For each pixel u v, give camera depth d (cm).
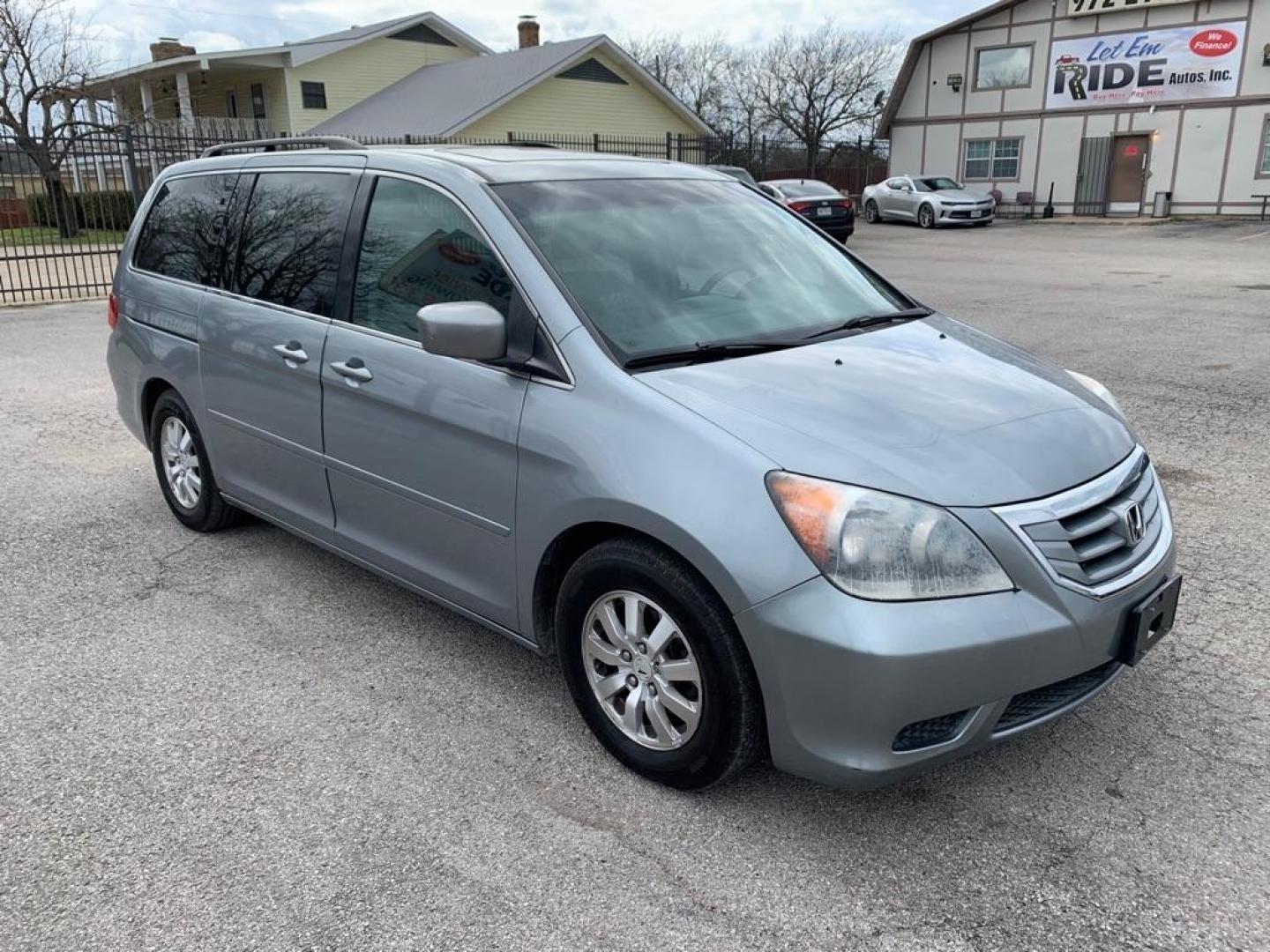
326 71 3281
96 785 283
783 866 250
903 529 232
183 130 2952
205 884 244
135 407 494
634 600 272
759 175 3272
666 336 298
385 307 343
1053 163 3105
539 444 282
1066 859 252
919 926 229
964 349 331
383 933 228
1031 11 3041
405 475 333
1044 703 253
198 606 402
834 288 367
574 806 275
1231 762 291
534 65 2961
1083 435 276
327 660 357
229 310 411
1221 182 2802
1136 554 265
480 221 318
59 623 386
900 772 238
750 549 239
